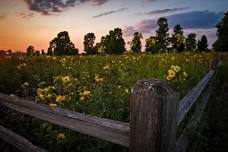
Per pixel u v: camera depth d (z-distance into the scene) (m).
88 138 3.52
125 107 4.56
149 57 11.96
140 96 1.46
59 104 4.58
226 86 8.20
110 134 1.89
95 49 55.41
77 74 8.66
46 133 3.89
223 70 11.67
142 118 1.47
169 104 1.43
